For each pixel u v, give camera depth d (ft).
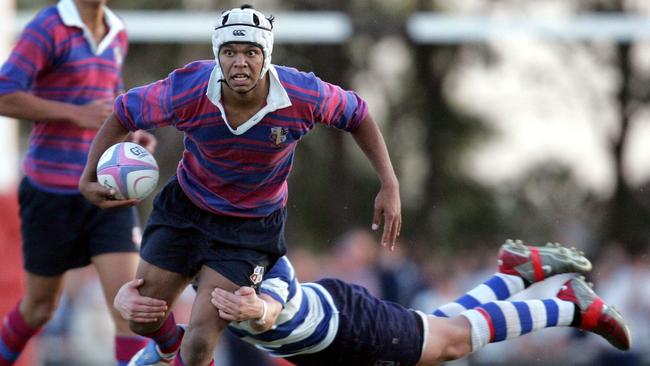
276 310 67.87
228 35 61.93
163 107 64.90
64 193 80.89
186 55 255.91
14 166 111.14
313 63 266.98
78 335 148.25
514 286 80.94
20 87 77.92
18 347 84.74
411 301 146.00
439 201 283.18
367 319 73.97
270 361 128.88
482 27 168.14
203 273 66.90
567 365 146.00
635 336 139.13
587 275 160.56
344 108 67.36
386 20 166.50
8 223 107.14
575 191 286.66
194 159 67.21
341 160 268.82
